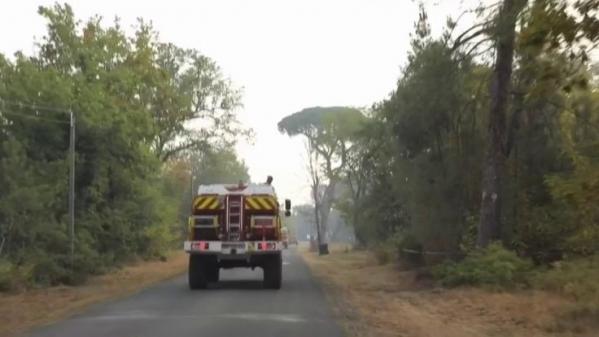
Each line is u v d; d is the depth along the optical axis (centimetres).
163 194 7281
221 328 1772
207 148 7569
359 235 7819
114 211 4491
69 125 4078
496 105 2938
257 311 2156
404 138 3375
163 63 7175
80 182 4238
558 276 2506
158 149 6538
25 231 3500
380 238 5328
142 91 5925
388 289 3053
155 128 5322
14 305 2527
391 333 1759
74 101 4131
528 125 3138
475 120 3234
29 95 4028
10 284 3064
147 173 4912
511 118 3064
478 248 2961
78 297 2800
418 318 2084
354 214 7075
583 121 2945
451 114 3200
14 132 3994
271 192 2984
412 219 3738
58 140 4088
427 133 3306
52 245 3600
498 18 2403
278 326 1812
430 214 3428
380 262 4906
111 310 2228
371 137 5097
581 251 2769
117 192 4572
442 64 3038
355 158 7050
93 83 4659
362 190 6975
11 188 3438
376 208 5262
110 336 1655
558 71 1385
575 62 1377
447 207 3381
